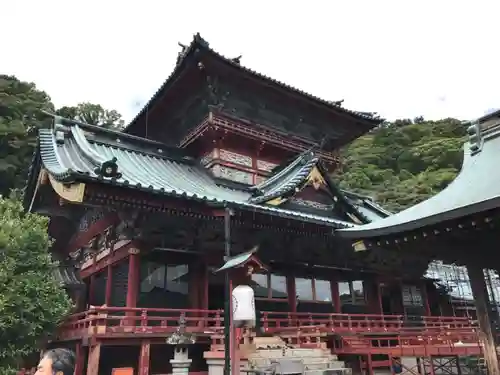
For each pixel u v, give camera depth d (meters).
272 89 24.98
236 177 23.53
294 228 19.38
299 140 27.31
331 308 22.28
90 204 14.88
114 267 18.03
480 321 8.12
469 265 8.47
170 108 25.98
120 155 21.20
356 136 31.23
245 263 9.60
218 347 14.09
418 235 8.33
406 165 89.00
